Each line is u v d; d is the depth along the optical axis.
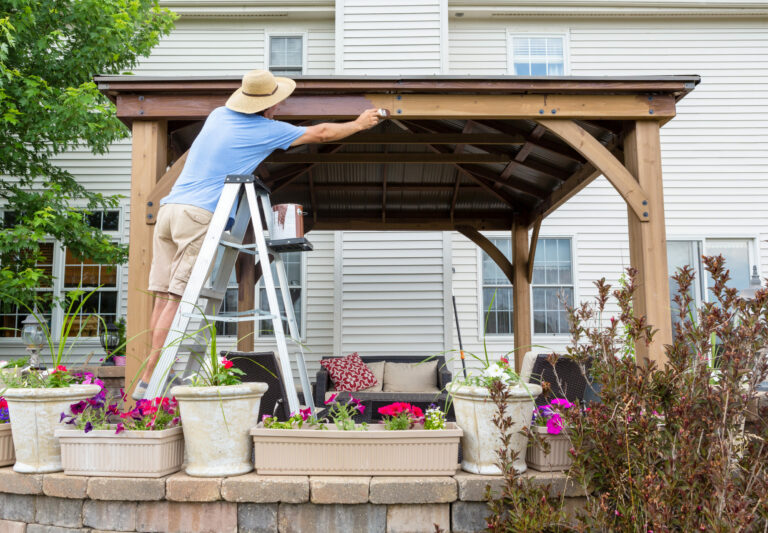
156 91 3.72
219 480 2.19
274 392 3.48
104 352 8.03
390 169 6.35
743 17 8.70
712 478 1.90
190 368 2.85
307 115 3.82
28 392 2.31
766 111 8.55
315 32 8.73
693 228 8.34
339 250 8.00
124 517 2.23
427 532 2.20
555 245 8.40
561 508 2.08
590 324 8.13
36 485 2.28
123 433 2.22
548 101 3.85
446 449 2.25
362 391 5.98
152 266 3.00
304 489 2.17
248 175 2.80
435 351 7.84
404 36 8.18
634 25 8.73
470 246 8.38
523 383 2.35
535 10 8.61
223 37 8.71
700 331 2.25
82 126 6.36
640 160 3.85
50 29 6.68
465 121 5.09
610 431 2.18
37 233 6.28
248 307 6.37
